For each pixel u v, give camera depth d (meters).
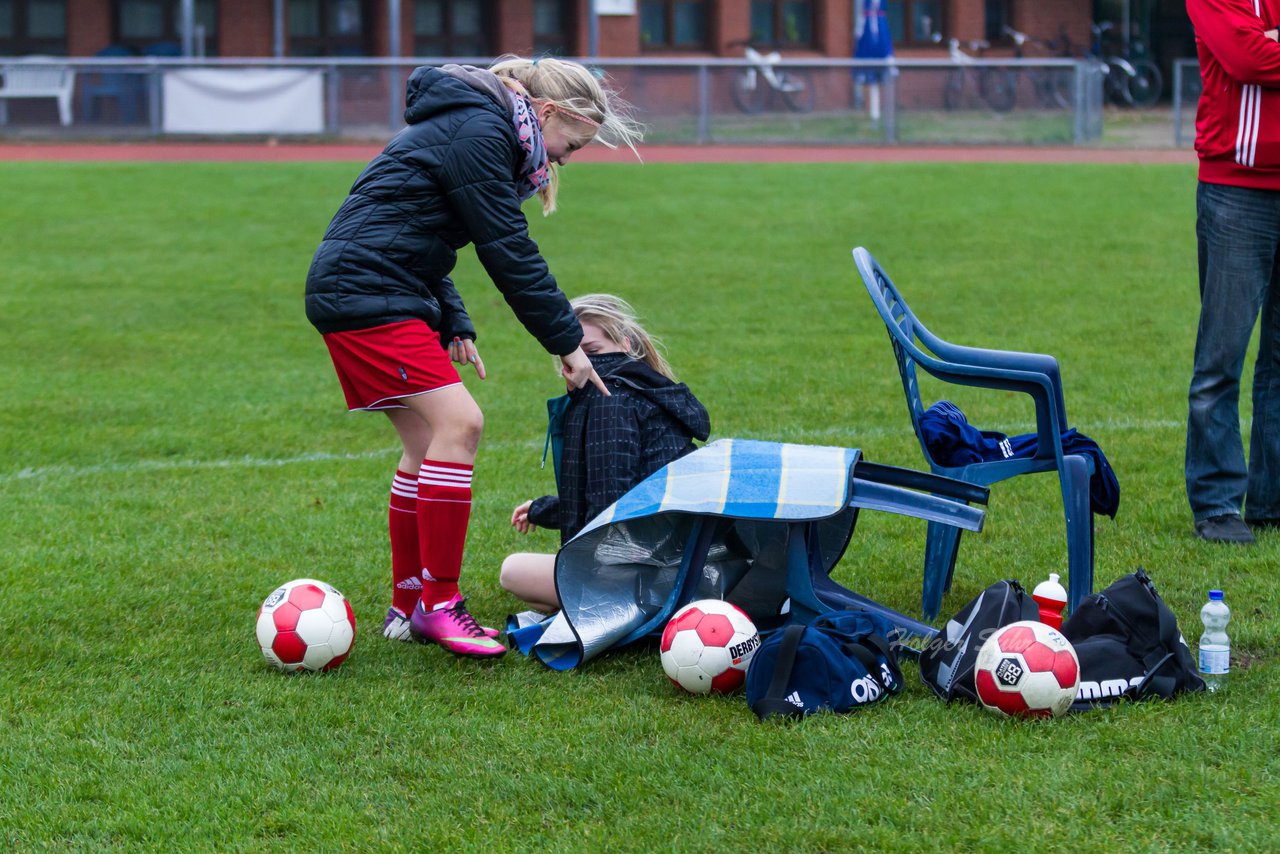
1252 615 5.02
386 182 4.64
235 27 38.19
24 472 7.62
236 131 28.23
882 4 35.59
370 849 3.43
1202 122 5.94
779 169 24.48
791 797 3.60
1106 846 3.32
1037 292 13.53
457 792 3.72
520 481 7.31
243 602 5.44
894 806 3.53
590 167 24.97
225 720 4.27
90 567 5.86
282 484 7.35
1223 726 3.94
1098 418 8.52
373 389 4.74
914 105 28.83
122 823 3.59
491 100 4.64
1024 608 4.34
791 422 8.55
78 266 15.51
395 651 4.89
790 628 4.21
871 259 5.28
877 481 4.73
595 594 4.75
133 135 28.03
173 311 13.05
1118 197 20.48
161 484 7.36
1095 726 3.97
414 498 4.98
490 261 4.61
